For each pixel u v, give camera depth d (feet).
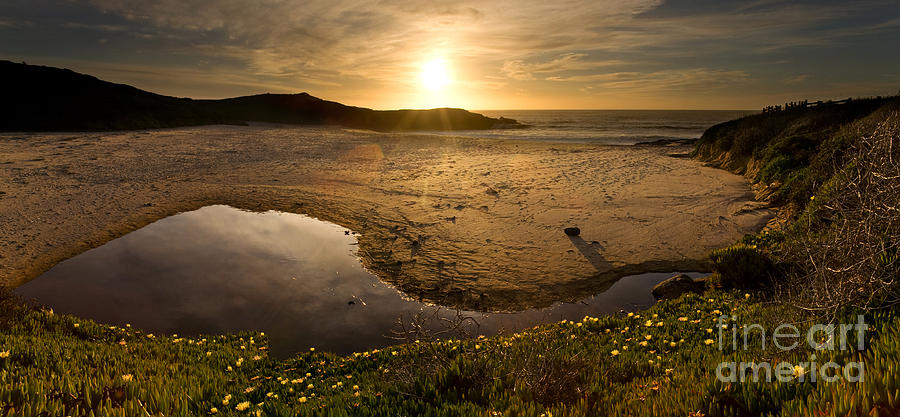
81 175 73.92
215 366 19.06
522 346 16.47
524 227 47.65
